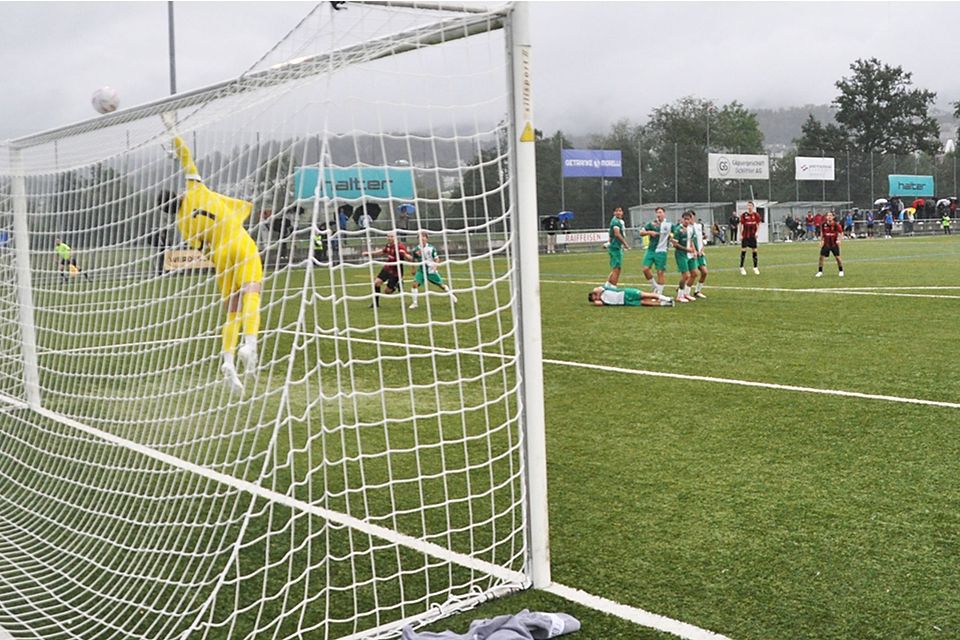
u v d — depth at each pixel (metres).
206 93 4.70
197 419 5.48
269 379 4.25
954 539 4.30
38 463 6.37
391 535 4.60
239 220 4.41
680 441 6.20
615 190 41.69
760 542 4.33
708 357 9.49
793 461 5.64
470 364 9.73
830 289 16.94
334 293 3.74
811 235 46.84
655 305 14.65
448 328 12.45
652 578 3.95
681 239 14.97
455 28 3.78
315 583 4.05
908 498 4.90
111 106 5.53
